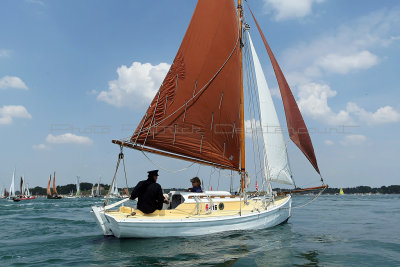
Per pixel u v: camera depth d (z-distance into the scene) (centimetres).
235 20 1334
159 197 949
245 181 1297
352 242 1046
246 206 1236
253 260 747
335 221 1780
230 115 1294
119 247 834
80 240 987
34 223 1641
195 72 1211
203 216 1005
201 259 732
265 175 1369
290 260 767
